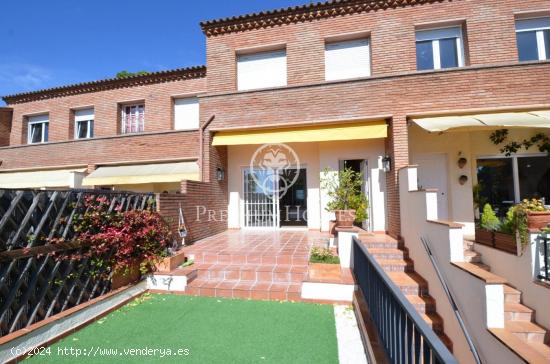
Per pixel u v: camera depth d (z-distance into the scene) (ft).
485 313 16.25
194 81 51.37
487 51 33.63
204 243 32.78
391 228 34.09
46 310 16.71
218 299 21.98
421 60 36.52
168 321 18.37
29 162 54.60
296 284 23.24
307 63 38.19
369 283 17.15
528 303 19.92
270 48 40.47
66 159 52.54
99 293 20.52
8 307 14.55
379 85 34.19
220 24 40.93
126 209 23.65
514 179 35.42
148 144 49.08
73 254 18.61
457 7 34.71
